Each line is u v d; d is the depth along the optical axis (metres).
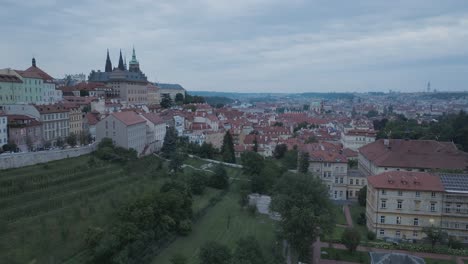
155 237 107.75
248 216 138.00
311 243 102.06
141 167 166.00
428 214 117.81
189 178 157.62
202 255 88.19
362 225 131.62
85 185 132.00
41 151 142.62
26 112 170.50
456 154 161.50
